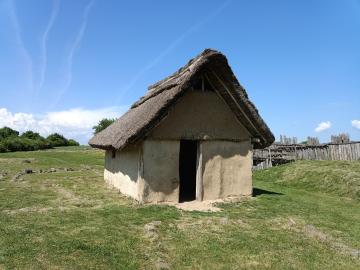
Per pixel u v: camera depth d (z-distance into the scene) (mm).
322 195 15305
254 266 6621
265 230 8852
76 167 24578
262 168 23547
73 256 6516
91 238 7594
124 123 14258
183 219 9484
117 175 14695
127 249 7078
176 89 10930
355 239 8625
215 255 7039
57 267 6031
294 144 23734
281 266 6668
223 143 12516
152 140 11328
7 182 16172
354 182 15773
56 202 11648
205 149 12172
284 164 22000
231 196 12617
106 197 12797
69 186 15539
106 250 6910
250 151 13000
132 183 12289
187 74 11094
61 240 7305
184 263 6625
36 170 21578
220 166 12430
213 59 11117
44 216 9352
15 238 7285
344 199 14508
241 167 12836
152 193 11297
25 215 9406
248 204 11695
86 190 14492
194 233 8312
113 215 9664
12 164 25203
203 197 12070
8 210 10117
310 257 7203
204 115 12133
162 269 6238
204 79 12180
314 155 22297
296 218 10250
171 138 11547
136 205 11031
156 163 11367
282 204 12023
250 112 12352
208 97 12227
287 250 7527
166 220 9258
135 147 12008
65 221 8883
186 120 11828
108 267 6176
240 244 7680
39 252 6594
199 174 12078
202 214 10094
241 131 12836
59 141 61688
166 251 7141
